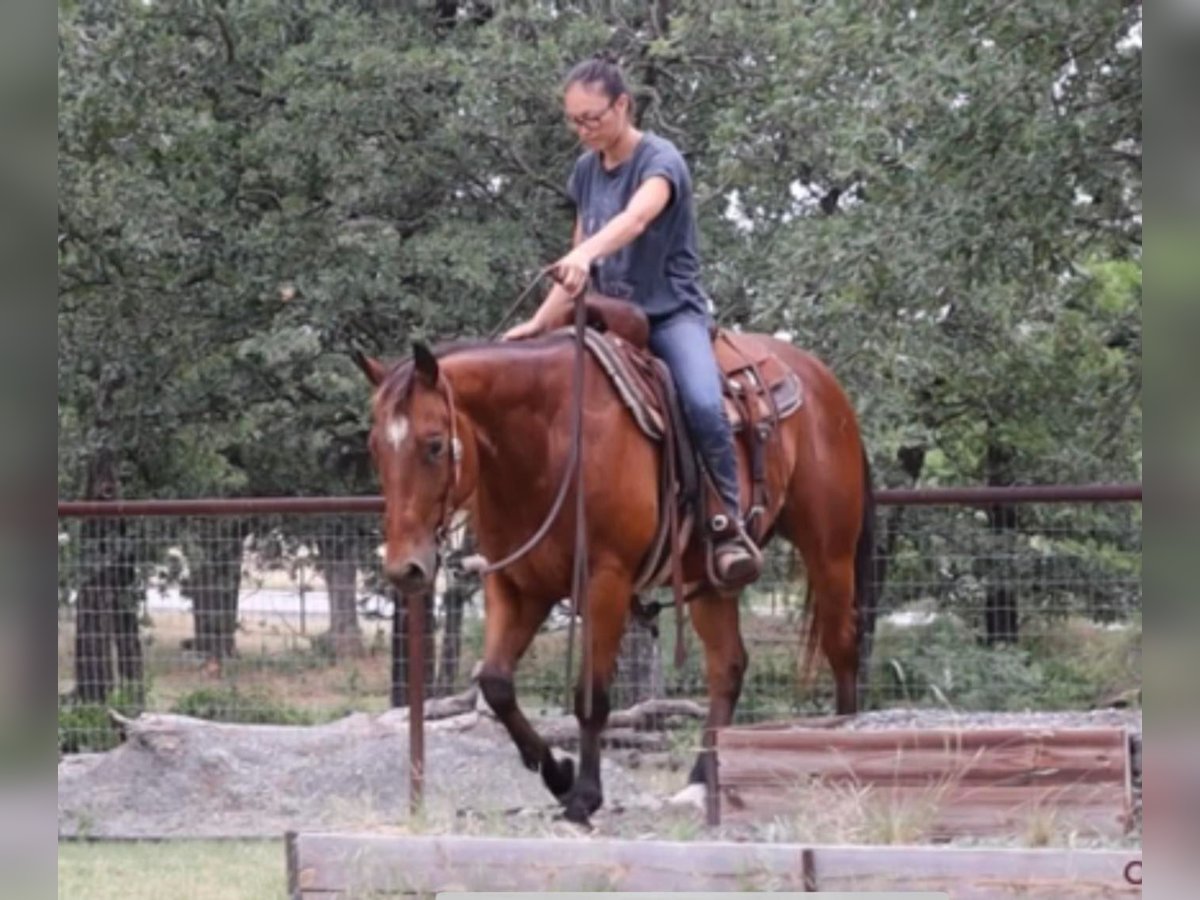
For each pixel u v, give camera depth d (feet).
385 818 28.53
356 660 39.27
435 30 63.52
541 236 60.34
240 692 38.73
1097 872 20.12
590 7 60.13
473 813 25.62
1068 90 38.01
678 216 25.89
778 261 44.65
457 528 25.73
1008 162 37.50
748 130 50.88
